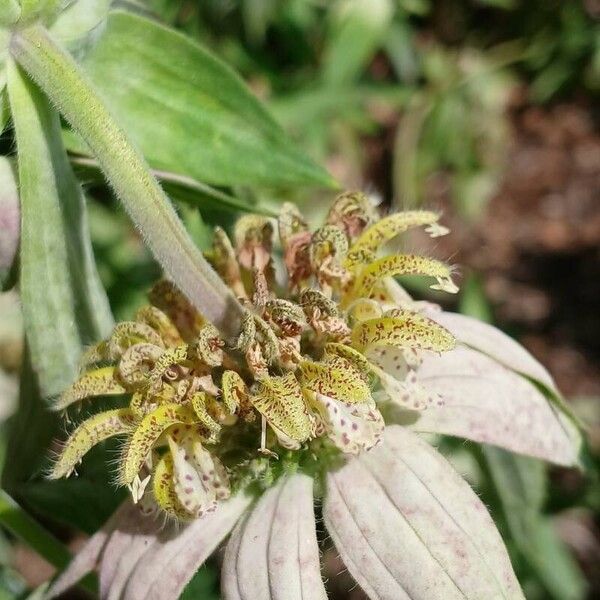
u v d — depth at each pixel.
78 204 0.10
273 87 0.26
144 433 0.09
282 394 0.09
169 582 0.09
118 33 0.10
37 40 0.09
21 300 0.09
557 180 0.36
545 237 0.34
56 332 0.10
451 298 0.22
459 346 0.10
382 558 0.09
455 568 0.08
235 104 0.11
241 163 0.11
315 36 0.27
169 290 0.09
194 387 0.09
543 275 0.33
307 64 0.27
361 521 0.09
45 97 0.09
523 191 0.35
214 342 0.09
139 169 0.08
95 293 0.10
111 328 0.10
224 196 0.11
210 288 0.09
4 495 0.11
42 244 0.09
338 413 0.09
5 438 0.14
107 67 0.10
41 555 0.11
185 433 0.09
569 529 0.25
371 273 0.09
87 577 0.12
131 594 0.09
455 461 0.14
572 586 0.17
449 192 0.34
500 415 0.10
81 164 0.10
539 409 0.10
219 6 0.23
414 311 0.09
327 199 0.23
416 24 0.34
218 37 0.24
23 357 0.11
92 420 0.09
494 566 0.08
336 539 0.09
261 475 0.09
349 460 0.09
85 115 0.08
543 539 0.17
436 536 0.09
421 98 0.32
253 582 0.09
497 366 0.10
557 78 0.35
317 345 0.09
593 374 0.29
